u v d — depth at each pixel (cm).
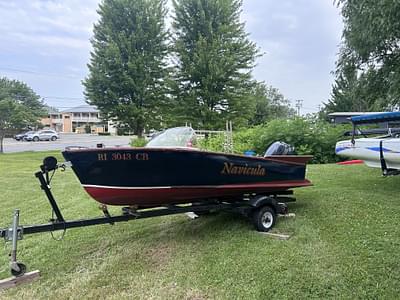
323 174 902
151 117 2184
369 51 811
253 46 2086
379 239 398
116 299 307
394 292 291
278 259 361
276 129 1320
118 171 389
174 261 379
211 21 2006
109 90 2108
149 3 2123
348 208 533
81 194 800
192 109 2019
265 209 462
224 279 330
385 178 812
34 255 411
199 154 422
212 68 1948
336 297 290
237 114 2075
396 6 627
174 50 2062
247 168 477
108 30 2081
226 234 456
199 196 459
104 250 421
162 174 409
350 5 770
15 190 872
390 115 664
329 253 368
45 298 315
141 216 431
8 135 2989
